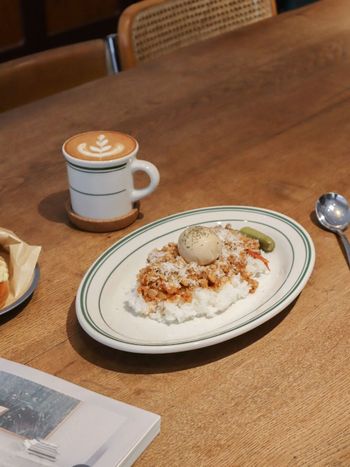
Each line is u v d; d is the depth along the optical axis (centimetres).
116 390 81
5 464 68
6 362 82
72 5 344
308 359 84
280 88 155
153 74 163
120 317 90
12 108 157
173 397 79
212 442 74
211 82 159
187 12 189
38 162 130
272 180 121
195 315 89
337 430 75
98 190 107
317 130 137
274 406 78
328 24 189
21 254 95
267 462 71
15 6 323
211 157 129
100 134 112
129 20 176
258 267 95
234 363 84
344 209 110
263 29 188
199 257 92
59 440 71
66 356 86
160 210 115
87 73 166
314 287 96
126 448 70
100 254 105
